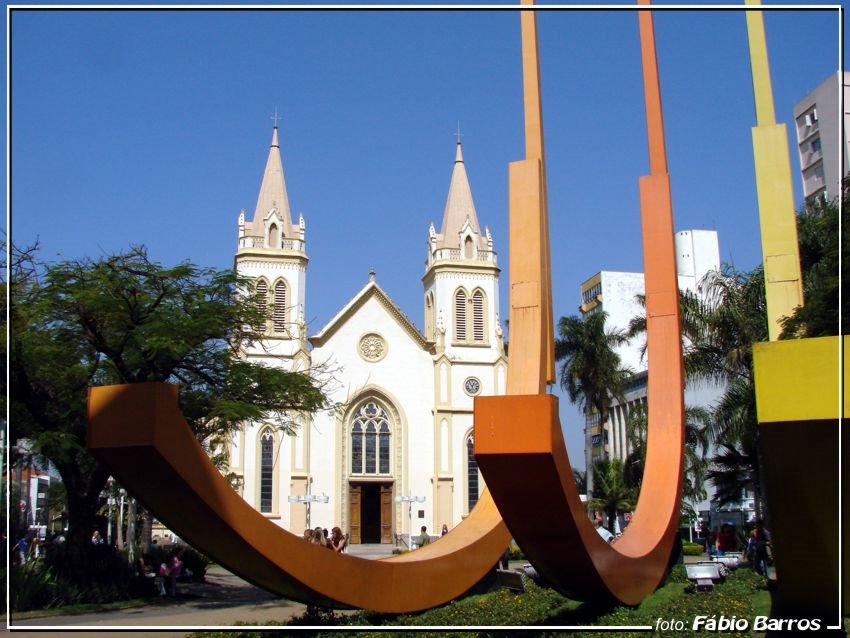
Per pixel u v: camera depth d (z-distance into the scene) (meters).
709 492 50.56
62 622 16.62
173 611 18.83
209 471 8.97
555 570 10.93
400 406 54.72
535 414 8.48
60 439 19.38
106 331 21.16
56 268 20.39
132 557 27.78
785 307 11.55
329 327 54.56
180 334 20.56
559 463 8.79
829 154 62.34
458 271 59.53
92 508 21.33
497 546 13.52
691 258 79.62
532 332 11.38
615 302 88.06
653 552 13.42
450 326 58.28
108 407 8.33
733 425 26.30
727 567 21.22
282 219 58.59
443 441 54.94
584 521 10.23
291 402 24.30
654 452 14.96
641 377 71.69
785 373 6.85
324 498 49.94
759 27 12.95
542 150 12.68
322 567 10.41
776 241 11.81
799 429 6.78
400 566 11.56
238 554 9.80
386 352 55.34
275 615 17.64
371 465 53.97
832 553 7.59
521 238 11.88
